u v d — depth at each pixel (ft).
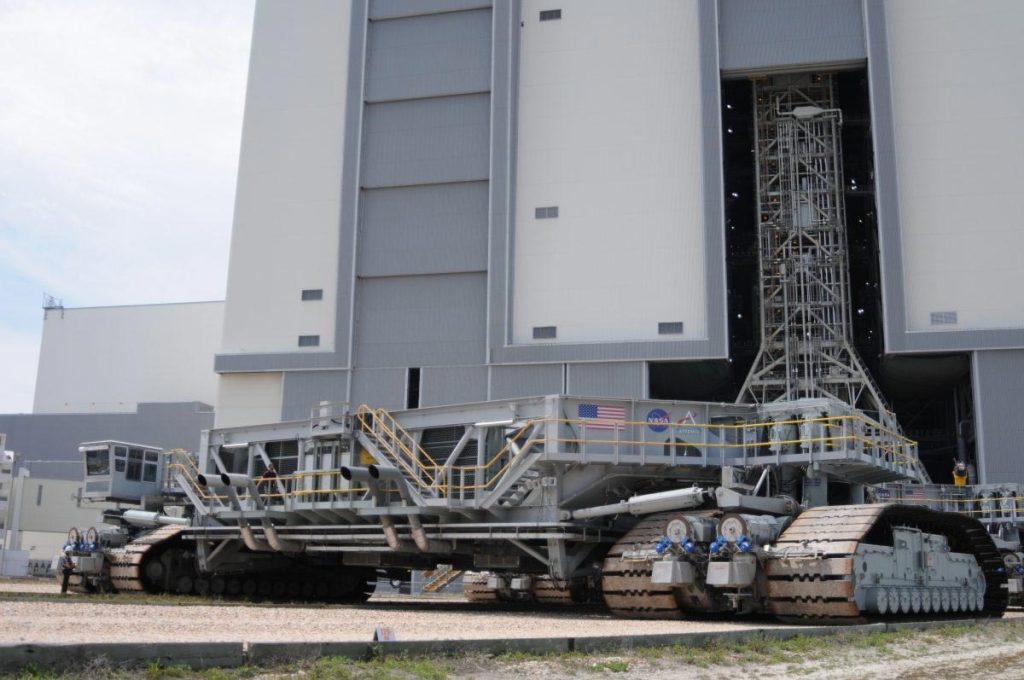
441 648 42.75
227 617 66.54
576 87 246.06
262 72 272.92
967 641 62.90
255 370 253.44
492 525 89.76
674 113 239.71
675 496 80.79
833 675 45.50
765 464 89.04
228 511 110.73
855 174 268.00
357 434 102.37
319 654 39.11
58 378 375.25
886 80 223.71
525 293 238.68
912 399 259.39
